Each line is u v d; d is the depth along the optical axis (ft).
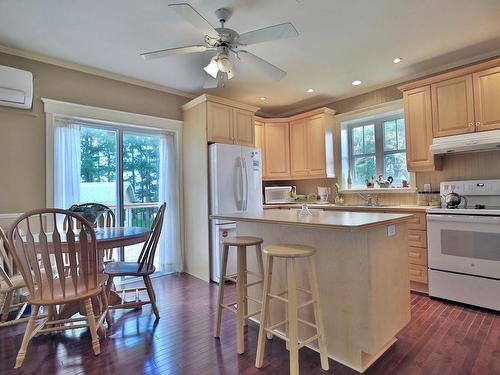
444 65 11.21
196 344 6.90
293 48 9.78
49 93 10.21
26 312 8.70
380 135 13.88
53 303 6.03
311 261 5.88
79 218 6.09
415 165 11.03
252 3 7.37
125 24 8.21
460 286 8.97
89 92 11.06
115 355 6.46
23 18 7.84
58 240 6.11
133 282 11.81
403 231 6.69
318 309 5.89
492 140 8.94
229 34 7.06
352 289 5.89
